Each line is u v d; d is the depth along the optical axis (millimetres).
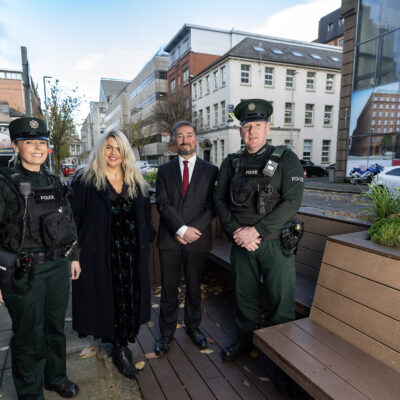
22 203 1400
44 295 1524
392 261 1423
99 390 1768
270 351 1586
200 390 1861
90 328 1907
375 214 2236
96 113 88625
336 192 8555
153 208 3375
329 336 1665
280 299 1899
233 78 23844
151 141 42438
